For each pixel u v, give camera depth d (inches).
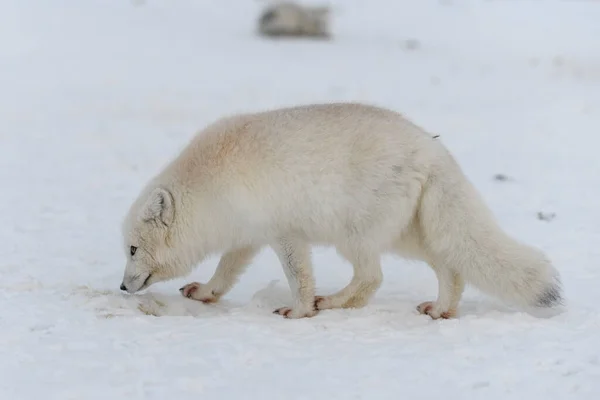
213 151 395.2
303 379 297.1
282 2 1847.9
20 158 824.9
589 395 276.2
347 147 380.2
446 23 2033.7
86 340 341.4
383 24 2033.7
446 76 1386.6
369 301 411.2
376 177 378.0
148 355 322.7
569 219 606.9
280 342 342.3
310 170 378.9
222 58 1510.8
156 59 1465.3
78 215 625.3
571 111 1071.0
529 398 275.7
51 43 1540.4
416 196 382.3
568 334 343.0
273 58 1533.0
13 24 1663.4
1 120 999.0
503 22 2022.6
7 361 316.5
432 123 1010.1
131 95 1173.1
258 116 405.1
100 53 1487.5
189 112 1074.7
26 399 279.3
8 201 658.2
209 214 397.1
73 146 887.1
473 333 349.1
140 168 797.9
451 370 302.4
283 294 434.6
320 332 360.2
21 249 526.6
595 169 777.6
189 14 2022.6
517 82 1320.1
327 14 1835.6
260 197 382.6
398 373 301.6
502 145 893.2
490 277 373.4
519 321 362.3
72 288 434.6
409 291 451.2
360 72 1411.2
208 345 335.3
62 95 1157.7
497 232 376.2
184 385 290.8
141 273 413.7
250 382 294.0
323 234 393.1
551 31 1905.8
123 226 415.2
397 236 391.9
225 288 436.8
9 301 398.6
